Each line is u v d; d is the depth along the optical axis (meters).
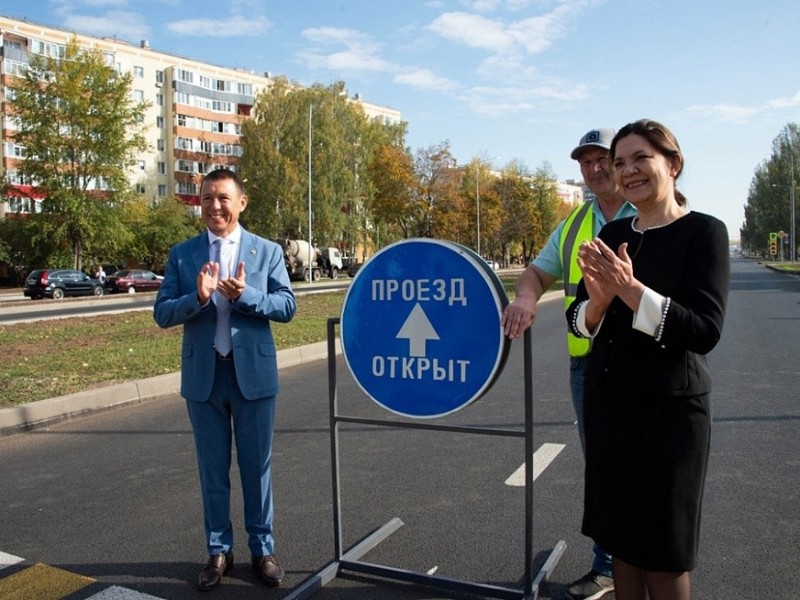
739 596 3.09
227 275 3.43
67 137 46.59
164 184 75.25
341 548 3.46
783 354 10.34
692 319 2.06
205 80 77.38
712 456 5.27
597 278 2.16
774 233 77.81
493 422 6.61
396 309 3.10
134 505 4.50
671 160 2.31
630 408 2.19
